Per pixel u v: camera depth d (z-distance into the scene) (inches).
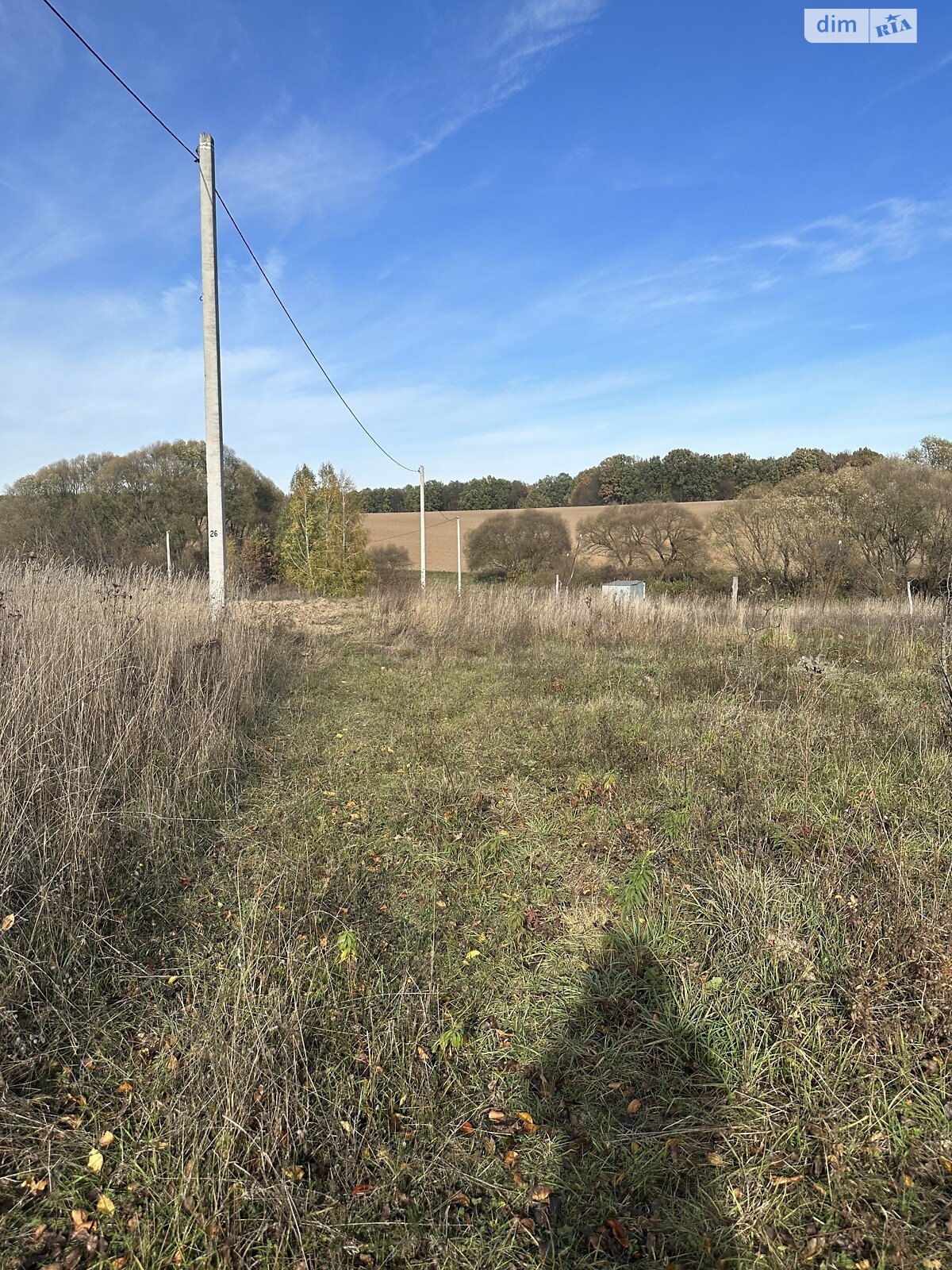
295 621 546.6
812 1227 76.1
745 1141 85.5
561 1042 102.7
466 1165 84.1
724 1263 73.4
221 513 361.7
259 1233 74.7
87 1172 81.7
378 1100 91.8
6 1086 89.3
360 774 208.4
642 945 121.4
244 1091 85.9
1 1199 78.2
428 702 298.0
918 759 194.9
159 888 140.6
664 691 305.0
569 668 381.7
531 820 175.8
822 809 167.2
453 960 121.0
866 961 107.0
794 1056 94.0
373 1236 75.6
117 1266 72.5
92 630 221.9
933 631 448.1
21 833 135.1
